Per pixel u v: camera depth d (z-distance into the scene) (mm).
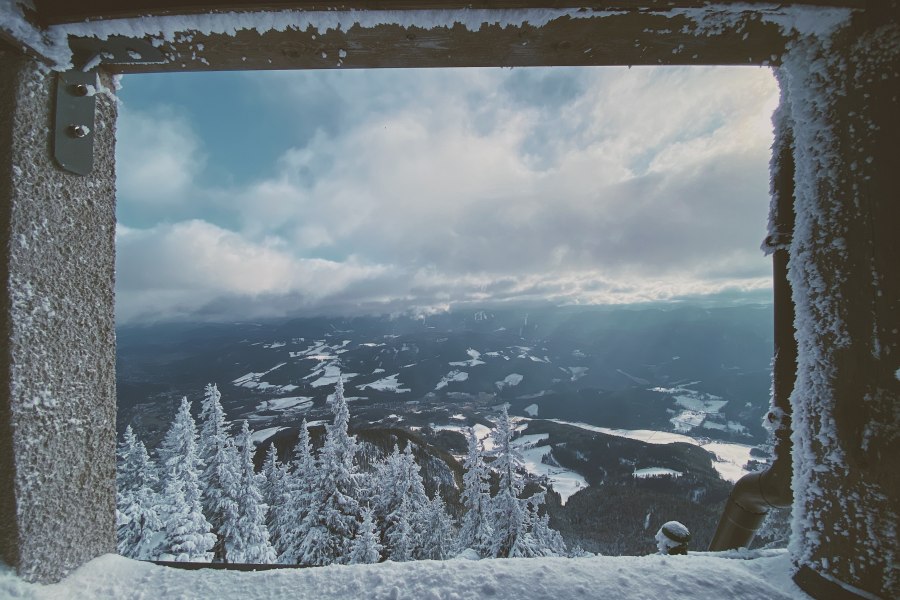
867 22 1350
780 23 1443
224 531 15398
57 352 1525
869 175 1364
